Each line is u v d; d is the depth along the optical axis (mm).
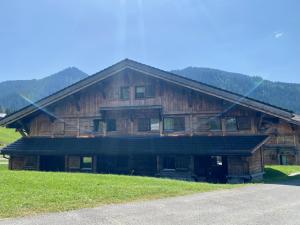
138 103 29344
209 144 25516
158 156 27281
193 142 26281
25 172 20406
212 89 25938
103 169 29844
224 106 27312
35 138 31891
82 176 18656
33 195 11969
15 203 10484
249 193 14508
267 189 16156
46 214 9344
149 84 29344
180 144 26328
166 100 28734
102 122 30438
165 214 9656
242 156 25062
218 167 27000
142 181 17359
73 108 31391
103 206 10680
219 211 10227
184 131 28031
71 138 30766
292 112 23688
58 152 28422
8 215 9086
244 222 8852
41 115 32469
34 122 32562
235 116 27047
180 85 26875
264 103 24469
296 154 44000
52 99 29859
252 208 10836
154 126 29156
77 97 30969
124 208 10430
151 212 9898
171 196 13070
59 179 16656
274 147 44969
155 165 28562
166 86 28922
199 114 27859
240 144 24734
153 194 13305
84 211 9852
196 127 27766
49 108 31938
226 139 25953
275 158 44969
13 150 29922
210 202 11836
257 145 24250
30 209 9852
